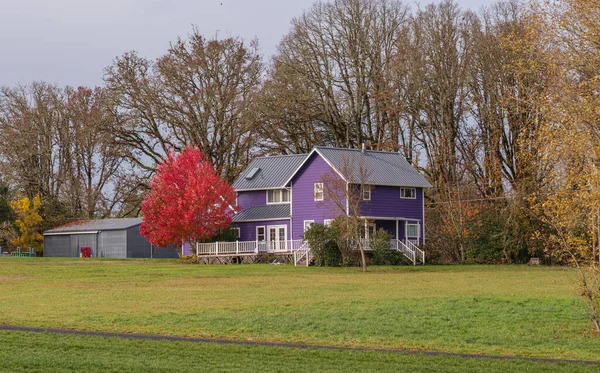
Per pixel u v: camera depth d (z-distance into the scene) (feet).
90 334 77.92
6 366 59.82
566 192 81.92
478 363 65.92
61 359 62.95
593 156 84.28
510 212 202.59
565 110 91.30
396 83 237.86
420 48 228.63
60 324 84.74
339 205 182.50
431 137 237.86
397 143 246.68
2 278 147.95
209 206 196.75
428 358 67.82
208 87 244.63
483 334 82.84
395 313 95.20
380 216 203.00
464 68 220.84
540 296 111.45
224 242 198.80
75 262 195.42
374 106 247.09
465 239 208.33
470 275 156.04
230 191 199.82
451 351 73.41
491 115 214.69
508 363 66.18
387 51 245.45
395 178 206.18
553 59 104.88
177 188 197.77
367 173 201.67
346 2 244.83
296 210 206.69
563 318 91.91
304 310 97.71
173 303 105.19
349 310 97.66
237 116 246.06
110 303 105.40
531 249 200.34
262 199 219.41
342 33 245.86
